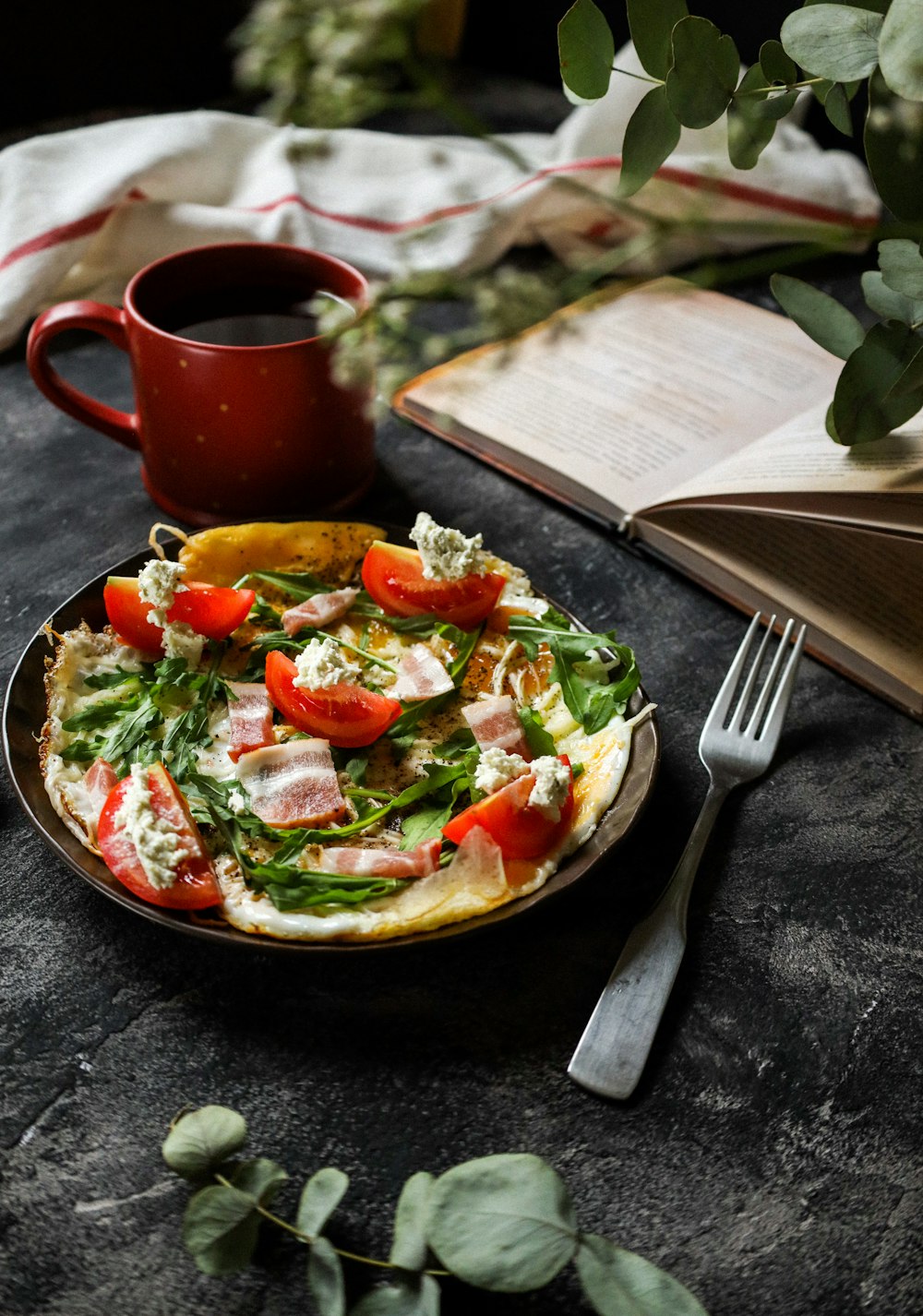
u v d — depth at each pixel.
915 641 0.62
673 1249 0.47
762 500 0.63
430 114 0.95
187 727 0.54
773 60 0.53
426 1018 0.51
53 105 0.93
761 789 0.59
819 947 0.54
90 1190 0.47
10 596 0.63
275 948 0.48
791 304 0.58
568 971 0.52
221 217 0.78
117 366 0.77
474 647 0.58
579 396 0.72
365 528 0.60
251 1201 0.45
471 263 0.78
